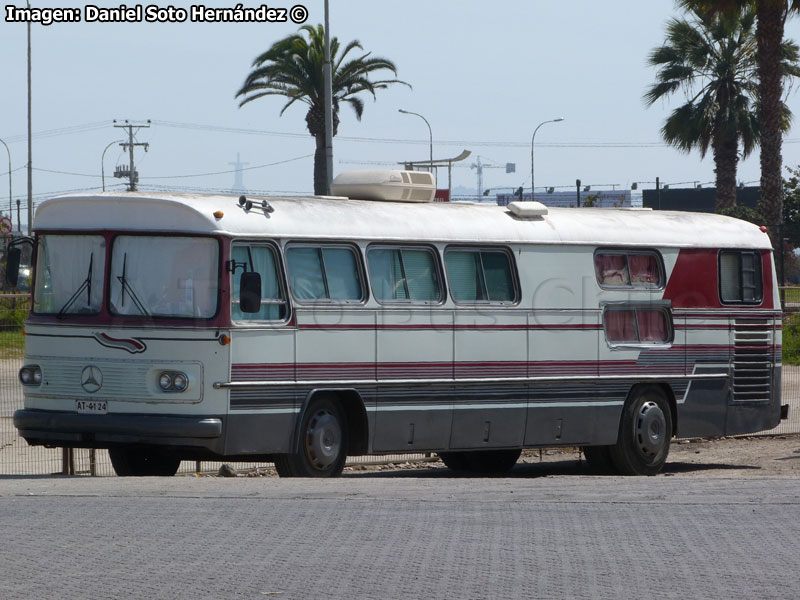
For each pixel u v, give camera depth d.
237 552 24.20
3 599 20.14
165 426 37.22
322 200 42.25
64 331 38.91
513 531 26.84
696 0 106.94
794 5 107.38
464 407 43.53
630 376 48.06
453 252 43.75
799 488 35.28
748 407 52.31
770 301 53.16
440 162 106.38
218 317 37.44
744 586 21.42
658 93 136.50
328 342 40.03
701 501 31.88
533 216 46.47
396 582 21.56
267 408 38.41
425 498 31.95
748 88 135.25
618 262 48.25
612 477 40.38
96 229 39.03
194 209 37.94
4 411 55.62
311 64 134.12
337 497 31.95
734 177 136.38
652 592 20.92
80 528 26.80
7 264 40.81
